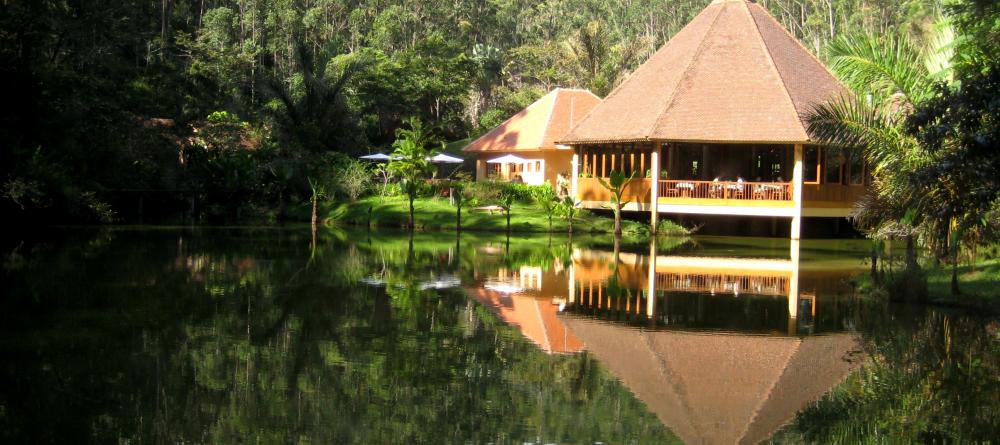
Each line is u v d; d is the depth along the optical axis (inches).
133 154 1357.0
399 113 2394.2
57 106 1192.8
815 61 1354.6
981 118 503.8
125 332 482.3
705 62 1295.5
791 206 1177.4
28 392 364.5
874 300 630.5
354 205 1478.8
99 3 1446.9
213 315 538.0
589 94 1800.0
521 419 341.4
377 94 2331.4
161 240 1040.8
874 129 618.2
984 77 487.2
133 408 346.0
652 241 1152.2
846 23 2731.3
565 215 1285.7
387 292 643.5
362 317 540.7
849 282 725.9
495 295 637.3
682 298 636.1
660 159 1295.5
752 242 1163.3
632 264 853.2
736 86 1246.9
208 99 1897.1
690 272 793.6
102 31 1450.5
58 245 946.1
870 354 456.4
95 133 1262.3
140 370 401.7
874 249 679.7
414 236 1173.7
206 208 1521.9
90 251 888.3
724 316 563.2
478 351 452.8
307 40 2908.5
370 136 2338.8
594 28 2384.4
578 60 2390.5
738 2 1384.1
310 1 3191.4
